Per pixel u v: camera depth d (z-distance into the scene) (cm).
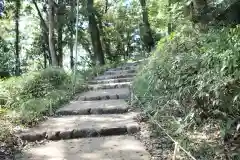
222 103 301
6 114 484
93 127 414
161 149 331
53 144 382
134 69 938
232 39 331
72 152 347
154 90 475
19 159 334
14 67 1502
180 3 625
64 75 748
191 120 354
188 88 350
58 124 446
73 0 1331
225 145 304
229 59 297
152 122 407
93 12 1385
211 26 486
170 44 495
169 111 409
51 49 991
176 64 396
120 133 406
